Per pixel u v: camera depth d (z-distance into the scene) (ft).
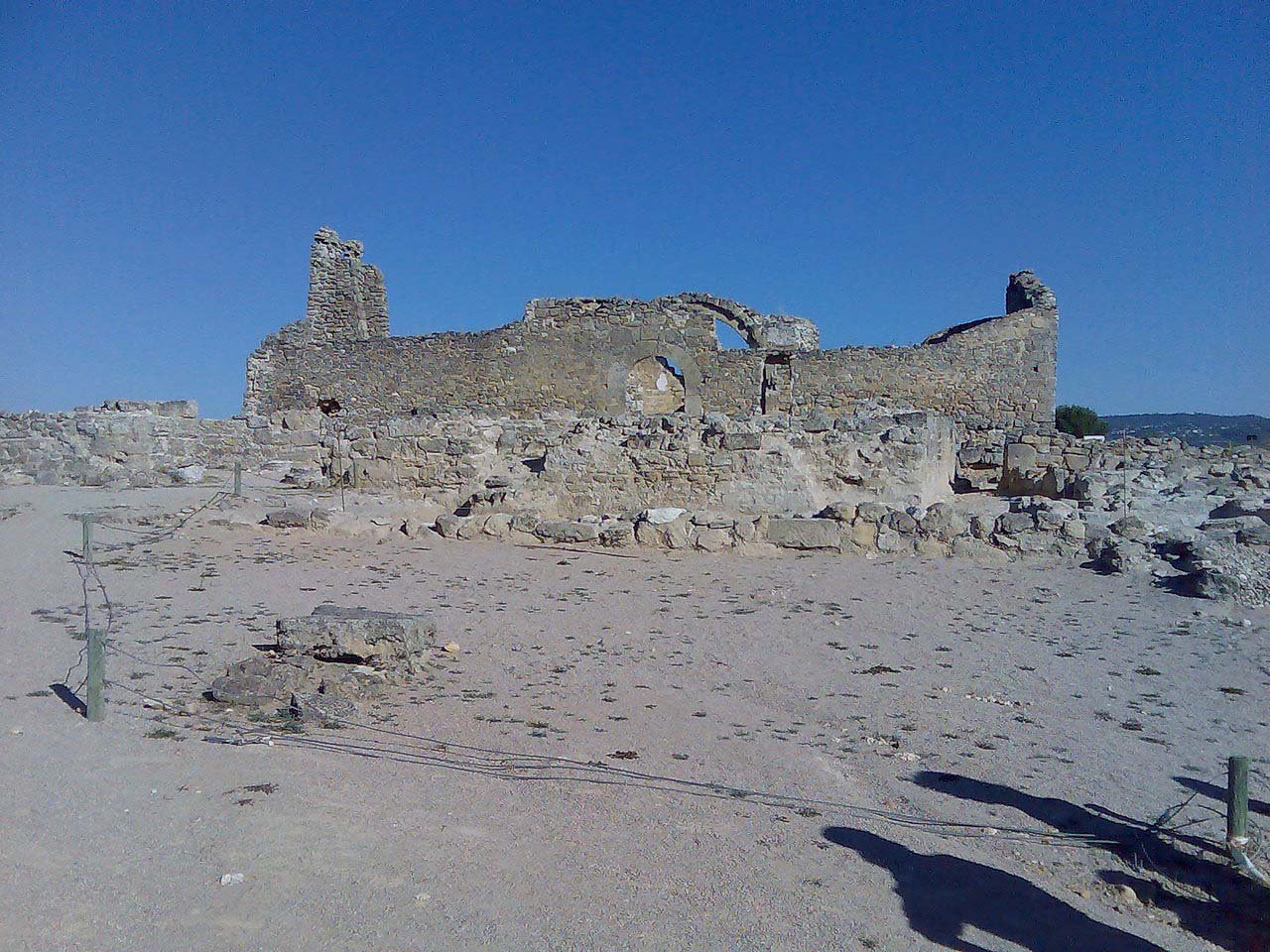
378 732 24.21
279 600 37.17
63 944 14.14
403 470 66.59
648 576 44.29
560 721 25.63
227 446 76.89
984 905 16.74
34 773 20.40
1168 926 16.62
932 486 64.03
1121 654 32.86
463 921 15.38
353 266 132.87
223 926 14.90
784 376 107.96
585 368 115.34
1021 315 103.24
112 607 34.65
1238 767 18.79
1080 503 60.18
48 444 70.18
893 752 23.99
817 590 41.63
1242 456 78.74
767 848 18.52
